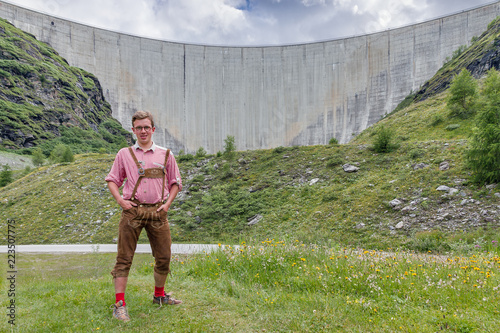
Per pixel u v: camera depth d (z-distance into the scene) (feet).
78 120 318.04
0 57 298.56
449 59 301.22
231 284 15.37
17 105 279.69
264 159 111.55
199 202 90.79
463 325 9.89
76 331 10.07
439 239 46.75
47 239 79.36
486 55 227.61
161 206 12.28
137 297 13.87
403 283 14.84
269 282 16.25
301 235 59.31
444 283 14.39
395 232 53.93
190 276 18.66
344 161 92.32
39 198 103.04
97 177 114.62
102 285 17.53
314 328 10.11
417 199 61.05
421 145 87.15
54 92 314.35
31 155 249.14
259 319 10.87
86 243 74.95
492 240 39.81
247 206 81.66
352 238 56.18
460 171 65.31
